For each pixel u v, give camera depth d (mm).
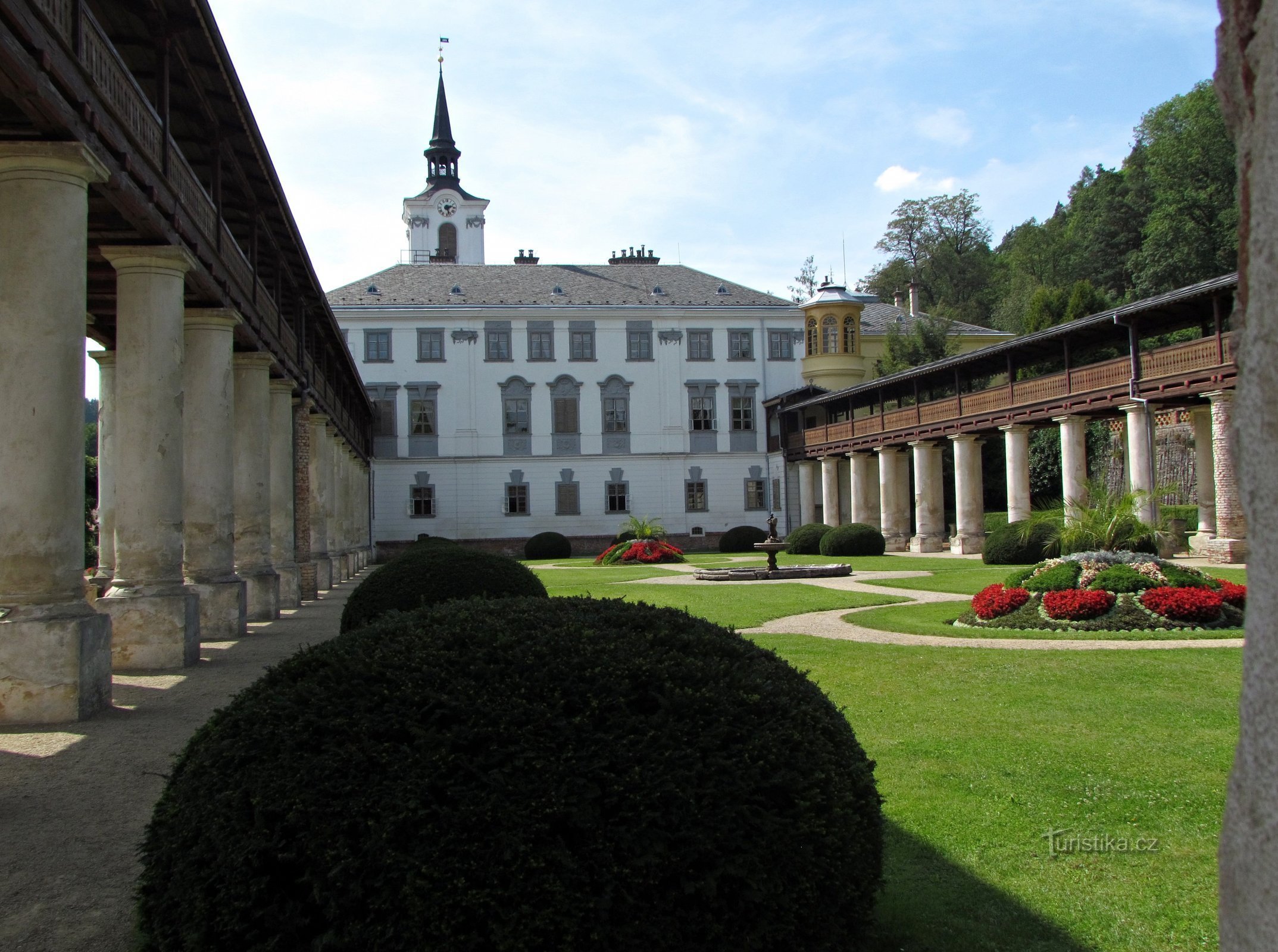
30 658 8703
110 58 9742
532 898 2994
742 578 27906
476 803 3074
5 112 8781
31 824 5672
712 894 3111
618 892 3064
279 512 21391
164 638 11961
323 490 28172
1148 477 28250
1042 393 32781
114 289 15609
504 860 3010
